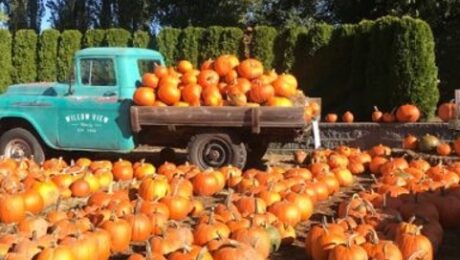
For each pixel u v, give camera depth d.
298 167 10.16
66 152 12.26
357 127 13.55
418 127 13.08
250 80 10.44
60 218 6.21
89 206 6.86
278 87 10.27
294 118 9.79
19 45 18.12
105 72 10.88
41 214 7.34
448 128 12.59
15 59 18.16
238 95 10.10
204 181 8.52
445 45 18.80
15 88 11.67
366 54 15.45
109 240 5.69
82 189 8.28
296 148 13.58
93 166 9.49
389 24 14.66
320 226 5.66
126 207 6.64
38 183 7.88
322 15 23.80
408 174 8.71
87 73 11.00
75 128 10.94
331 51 15.89
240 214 6.41
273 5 25.14
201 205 7.46
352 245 5.06
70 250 5.02
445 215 7.04
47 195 7.79
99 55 10.88
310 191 7.95
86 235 5.35
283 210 6.72
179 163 12.00
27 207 7.29
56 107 11.04
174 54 17.02
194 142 10.27
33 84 11.76
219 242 4.94
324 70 15.96
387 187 7.61
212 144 10.23
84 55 10.99
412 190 7.55
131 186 8.07
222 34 16.69
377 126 13.40
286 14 24.67
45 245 5.05
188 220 7.09
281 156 13.17
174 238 5.35
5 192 7.32
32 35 18.16
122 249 5.97
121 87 10.74
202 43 16.84
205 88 10.36
